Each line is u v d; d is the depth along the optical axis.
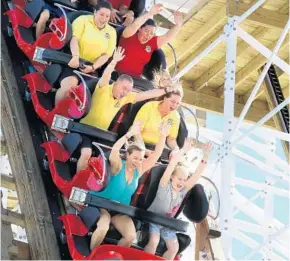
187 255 17.52
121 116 14.46
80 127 14.07
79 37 14.85
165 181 13.70
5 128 14.84
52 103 14.68
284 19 19.66
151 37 15.68
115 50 15.23
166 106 14.49
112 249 13.01
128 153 13.36
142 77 16.06
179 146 15.07
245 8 18.55
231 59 16.73
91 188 13.20
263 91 22.67
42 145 14.20
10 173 15.93
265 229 18.92
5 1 16.25
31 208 14.02
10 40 15.79
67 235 13.29
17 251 13.73
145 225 13.68
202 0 19.95
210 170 18.77
